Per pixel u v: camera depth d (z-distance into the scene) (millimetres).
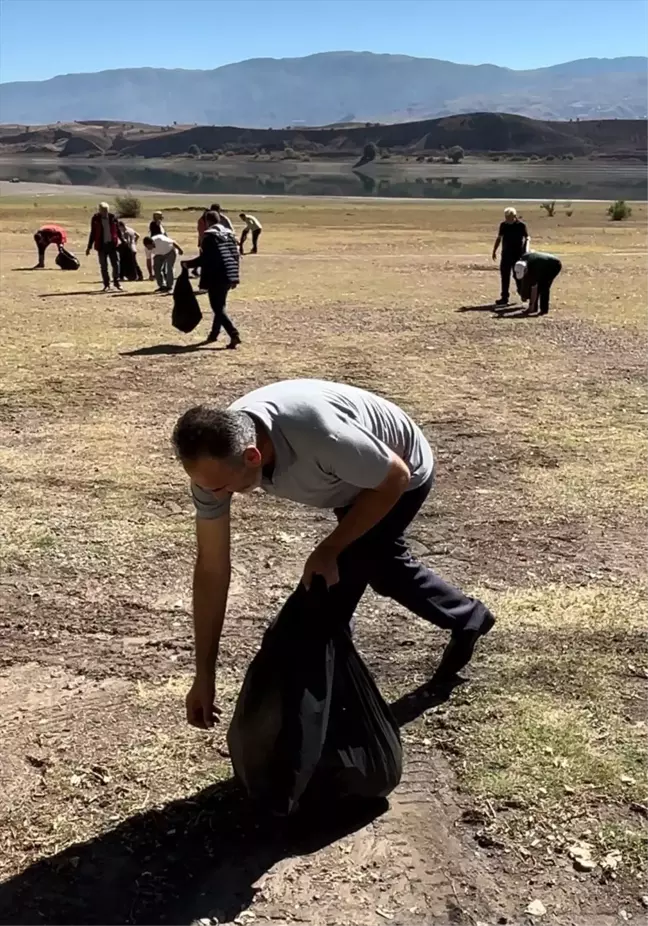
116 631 4504
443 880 2926
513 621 4613
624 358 11336
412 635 4465
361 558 3326
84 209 49031
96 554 5410
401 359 11141
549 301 15828
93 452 7410
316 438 2824
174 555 5418
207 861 3006
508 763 3465
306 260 22891
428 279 19078
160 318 14234
